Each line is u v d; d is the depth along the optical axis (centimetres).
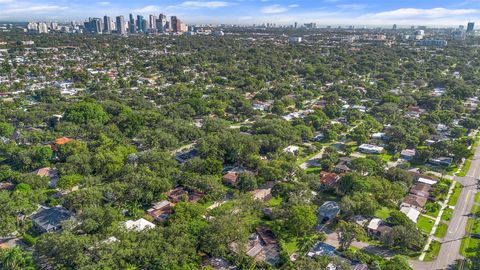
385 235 9219
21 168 13112
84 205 9775
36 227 9588
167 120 17438
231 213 9456
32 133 15812
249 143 14212
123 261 7431
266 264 8250
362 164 12762
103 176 12438
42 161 13362
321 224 10231
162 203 10881
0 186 11619
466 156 15125
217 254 8275
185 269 7500
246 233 8850
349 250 8944
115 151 13400
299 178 12225
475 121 18975
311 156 15462
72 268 7475
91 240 7962
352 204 10081
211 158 13212
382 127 19000
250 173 12275
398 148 15988
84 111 17688
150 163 12644
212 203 11100
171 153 14888
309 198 10844
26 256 7662
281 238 9319
